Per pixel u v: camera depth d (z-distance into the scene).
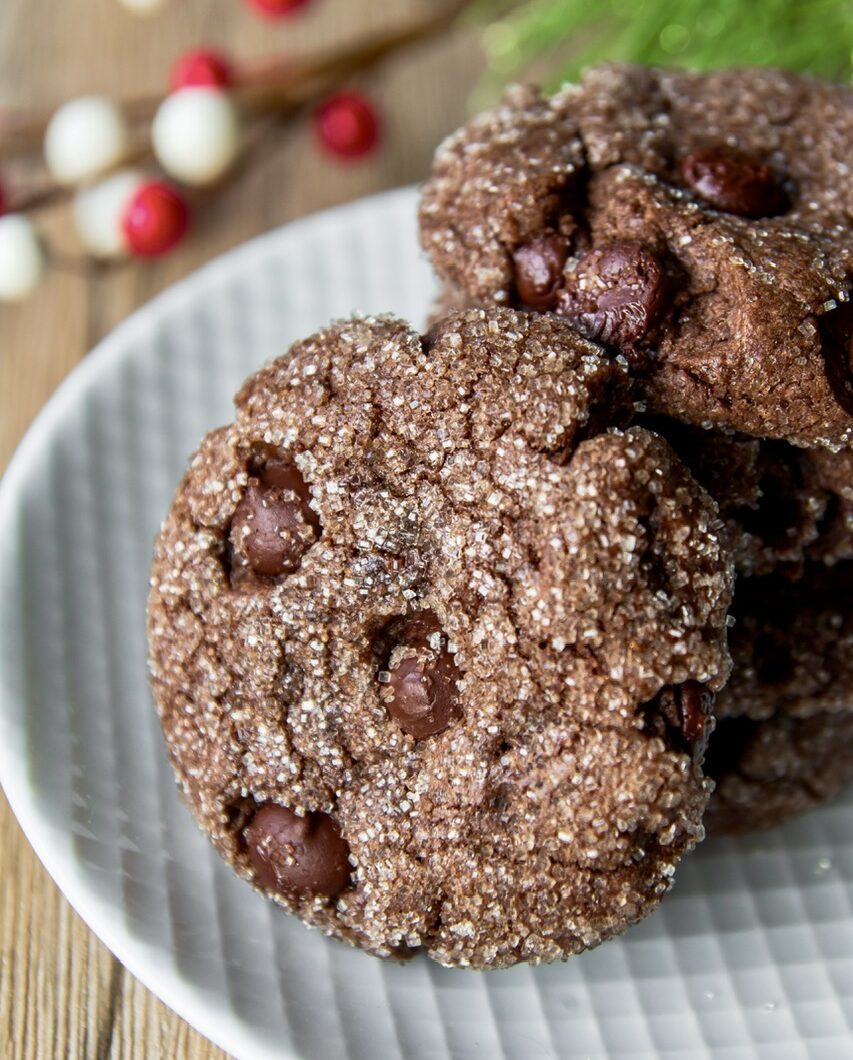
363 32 0.38
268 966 0.25
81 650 0.28
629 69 0.27
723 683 0.23
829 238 0.24
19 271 0.33
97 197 0.34
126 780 0.27
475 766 0.23
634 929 0.26
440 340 0.24
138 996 0.26
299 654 0.24
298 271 0.32
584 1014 0.25
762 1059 0.25
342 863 0.24
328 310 0.32
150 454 0.30
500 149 0.25
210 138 0.34
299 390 0.24
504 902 0.23
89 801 0.26
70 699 0.27
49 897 0.27
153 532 0.29
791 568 0.26
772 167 0.26
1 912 0.27
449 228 0.25
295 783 0.24
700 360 0.24
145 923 0.25
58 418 0.29
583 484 0.23
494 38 0.37
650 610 0.23
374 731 0.24
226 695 0.24
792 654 0.27
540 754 0.23
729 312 0.24
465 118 0.37
